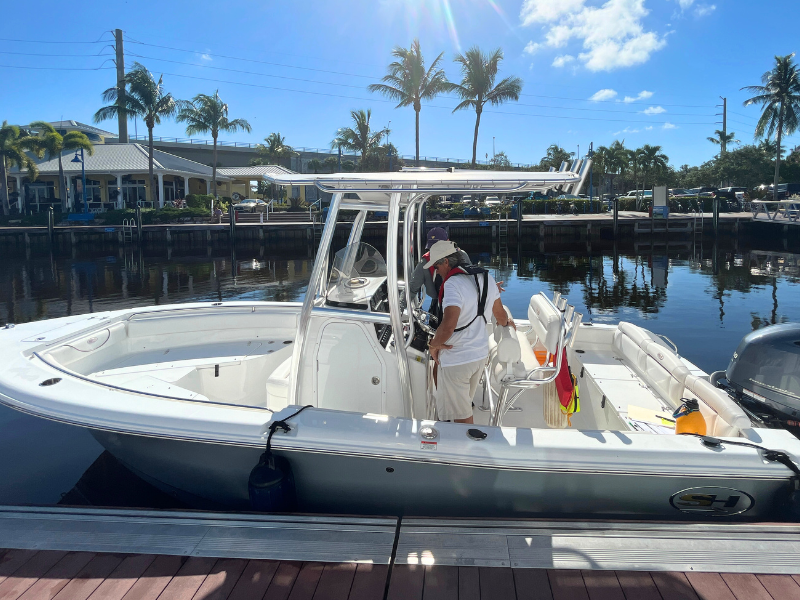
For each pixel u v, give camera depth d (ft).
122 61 143.64
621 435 8.45
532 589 7.11
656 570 7.41
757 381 11.23
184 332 14.56
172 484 10.27
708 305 38.42
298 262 78.38
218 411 8.89
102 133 183.83
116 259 82.64
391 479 8.62
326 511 9.29
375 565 7.55
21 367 10.43
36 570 7.60
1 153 109.29
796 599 6.92
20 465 14.01
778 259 69.72
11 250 95.96
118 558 7.80
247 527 8.28
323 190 8.52
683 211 122.31
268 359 13.92
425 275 10.44
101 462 14.10
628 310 37.24
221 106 127.75
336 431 8.41
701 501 8.36
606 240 101.09
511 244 96.89
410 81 110.63
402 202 10.32
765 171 170.81
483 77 111.04
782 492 8.11
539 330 11.14
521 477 8.25
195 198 120.67
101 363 12.94
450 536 8.03
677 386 10.78
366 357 9.58
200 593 7.14
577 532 8.05
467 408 9.46
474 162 115.75
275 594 7.11
